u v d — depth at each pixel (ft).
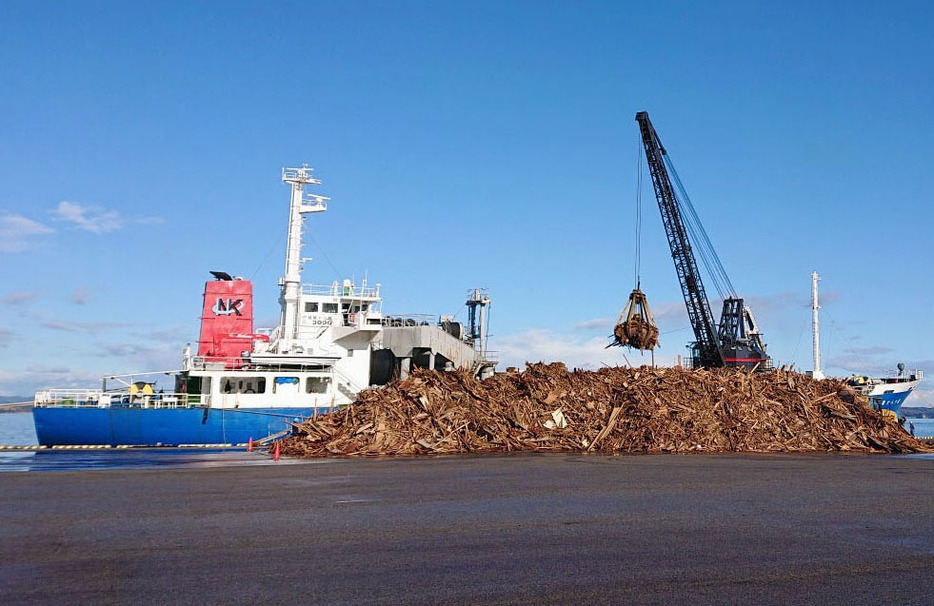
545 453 108.06
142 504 52.65
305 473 75.82
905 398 248.52
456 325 193.06
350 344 148.25
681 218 230.27
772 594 29.96
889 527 45.14
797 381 142.20
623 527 44.16
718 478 72.74
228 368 135.54
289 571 32.89
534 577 32.07
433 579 31.65
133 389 130.62
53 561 34.73
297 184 162.91
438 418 115.24
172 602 28.25
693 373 139.13
